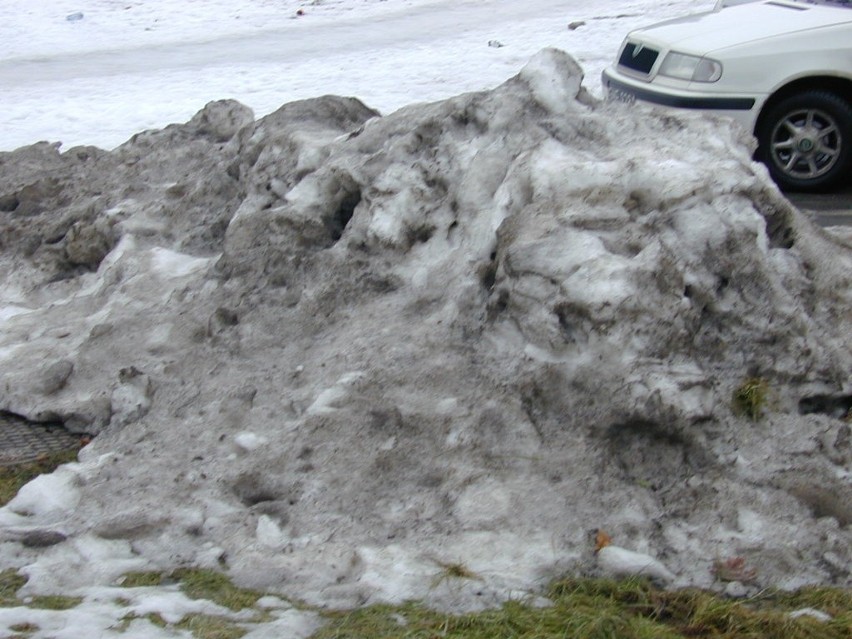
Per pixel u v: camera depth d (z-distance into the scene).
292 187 5.50
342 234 5.12
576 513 3.81
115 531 3.88
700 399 4.02
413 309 4.69
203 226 6.09
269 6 18.59
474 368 4.31
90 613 3.41
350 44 15.21
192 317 5.18
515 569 3.62
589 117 5.14
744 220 4.52
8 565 3.78
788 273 4.67
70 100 12.59
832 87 8.44
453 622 3.36
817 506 3.86
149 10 18.58
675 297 4.17
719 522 3.80
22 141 10.97
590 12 16.20
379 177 5.14
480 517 3.79
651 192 4.52
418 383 4.29
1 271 6.52
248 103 12.07
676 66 8.70
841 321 4.66
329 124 6.33
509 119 5.14
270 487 4.03
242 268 5.23
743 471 3.97
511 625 3.34
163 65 14.55
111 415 4.77
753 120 8.49
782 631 3.35
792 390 4.33
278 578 3.62
